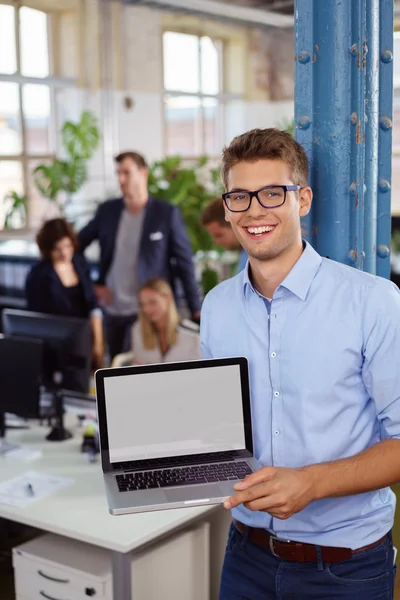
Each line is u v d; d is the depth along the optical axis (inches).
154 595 99.1
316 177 69.4
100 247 204.7
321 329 59.0
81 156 318.3
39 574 100.5
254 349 63.7
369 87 68.4
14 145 333.4
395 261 244.7
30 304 187.5
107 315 204.2
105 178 351.6
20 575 102.8
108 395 68.6
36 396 120.9
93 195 347.9
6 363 122.9
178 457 67.0
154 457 66.7
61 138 343.6
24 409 122.1
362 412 60.1
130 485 64.1
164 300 148.6
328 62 67.6
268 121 428.8
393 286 59.0
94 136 323.3
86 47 343.0
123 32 354.0
